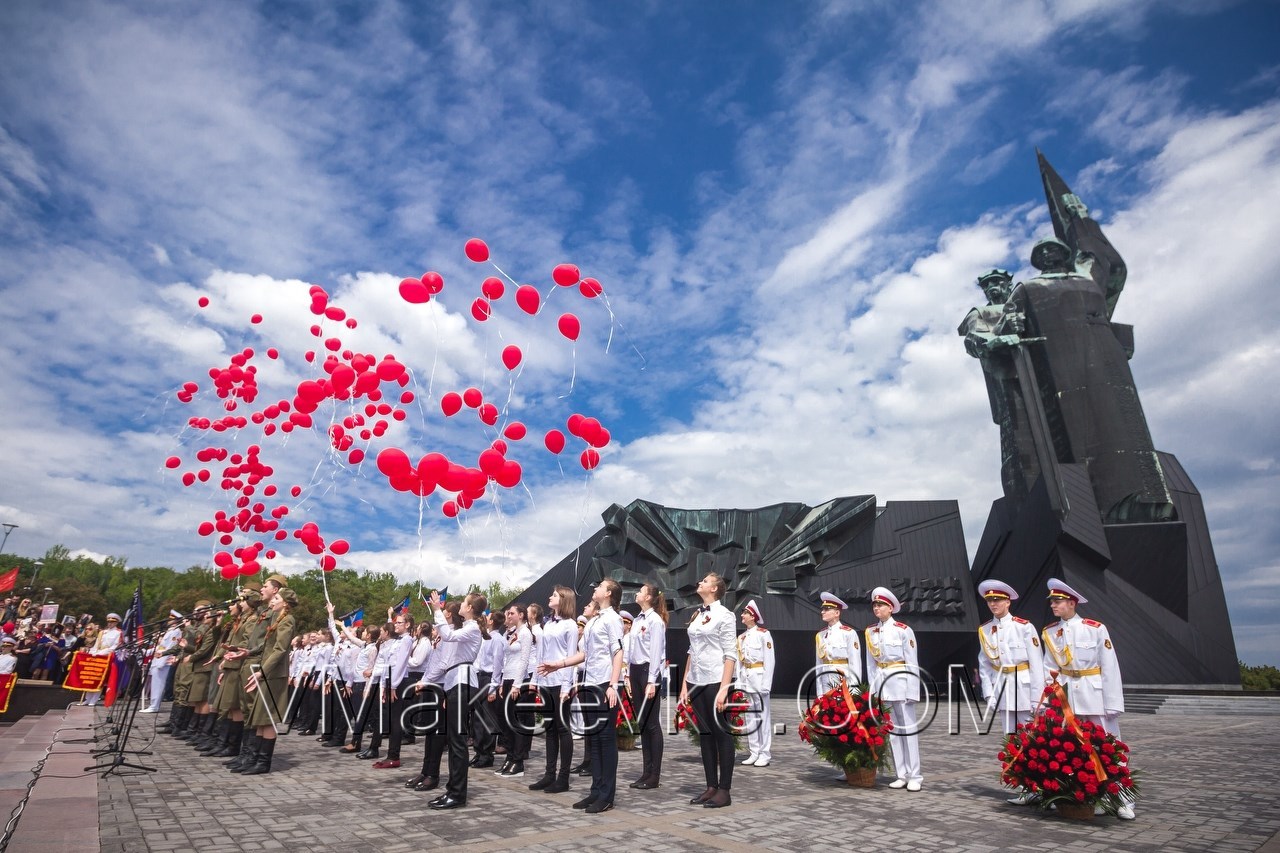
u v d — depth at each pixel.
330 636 14.45
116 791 7.71
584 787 8.40
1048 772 6.91
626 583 29.98
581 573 32.78
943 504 30.20
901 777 8.45
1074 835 6.16
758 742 10.45
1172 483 29.05
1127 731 15.96
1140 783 8.88
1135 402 29.94
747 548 29.72
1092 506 27.53
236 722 10.50
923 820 6.70
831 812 7.02
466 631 7.85
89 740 11.94
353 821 6.46
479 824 6.39
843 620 28.55
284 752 11.56
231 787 8.06
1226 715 21.19
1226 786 8.69
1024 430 31.42
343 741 12.73
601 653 7.52
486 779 9.04
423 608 34.16
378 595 71.00
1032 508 29.11
